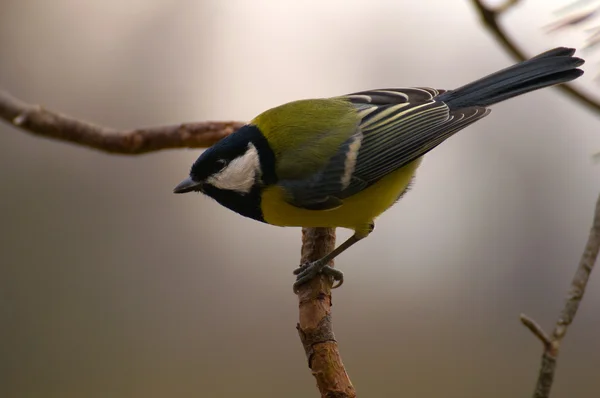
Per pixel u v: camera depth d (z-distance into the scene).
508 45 7.19
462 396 12.38
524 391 12.51
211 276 13.38
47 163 13.73
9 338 12.98
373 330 12.94
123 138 7.60
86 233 13.53
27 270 13.31
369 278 13.20
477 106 7.88
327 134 7.48
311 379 12.65
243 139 7.30
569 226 13.22
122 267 13.38
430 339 12.87
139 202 13.70
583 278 5.04
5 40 14.26
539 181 13.31
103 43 14.34
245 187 7.30
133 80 14.29
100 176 13.73
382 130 7.67
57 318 13.09
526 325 4.89
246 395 12.51
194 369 12.72
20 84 14.21
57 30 14.35
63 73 14.32
